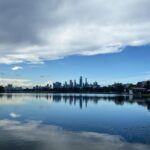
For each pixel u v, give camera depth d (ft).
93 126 129.18
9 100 414.41
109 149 81.56
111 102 350.84
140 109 234.58
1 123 138.92
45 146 85.15
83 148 83.25
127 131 113.19
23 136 101.14
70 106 274.77
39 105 290.76
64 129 119.65
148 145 86.58
